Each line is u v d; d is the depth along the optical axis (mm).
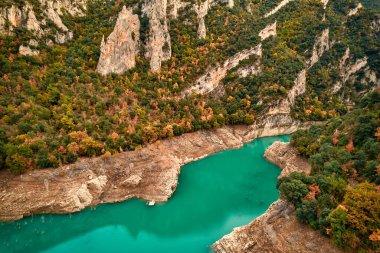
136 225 74062
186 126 107375
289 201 64875
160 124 102188
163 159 91688
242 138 117938
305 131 101062
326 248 55031
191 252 66312
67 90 96562
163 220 75938
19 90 90125
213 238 70188
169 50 122938
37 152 79500
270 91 126188
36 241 68375
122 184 82312
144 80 112812
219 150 109062
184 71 121688
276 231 61031
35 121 84750
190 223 75000
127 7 124250
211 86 125938
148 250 66812
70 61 104562
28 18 102812
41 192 74625
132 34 114562
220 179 93500
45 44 105500
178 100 113938
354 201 54250
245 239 62406
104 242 68812
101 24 120688
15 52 97375
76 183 78312
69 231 71500
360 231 51875
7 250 65938
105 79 106188
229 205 81625
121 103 101625
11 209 72000
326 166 66812
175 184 86812
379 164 60094
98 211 77188
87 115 93562
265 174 96562
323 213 57312
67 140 83875
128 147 91688
